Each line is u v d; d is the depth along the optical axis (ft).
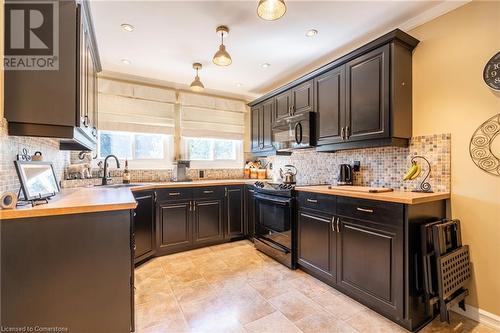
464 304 5.83
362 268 6.12
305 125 8.93
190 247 10.30
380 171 7.69
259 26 6.93
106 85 10.19
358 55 7.16
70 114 4.42
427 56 6.49
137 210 8.43
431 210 5.75
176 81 11.40
